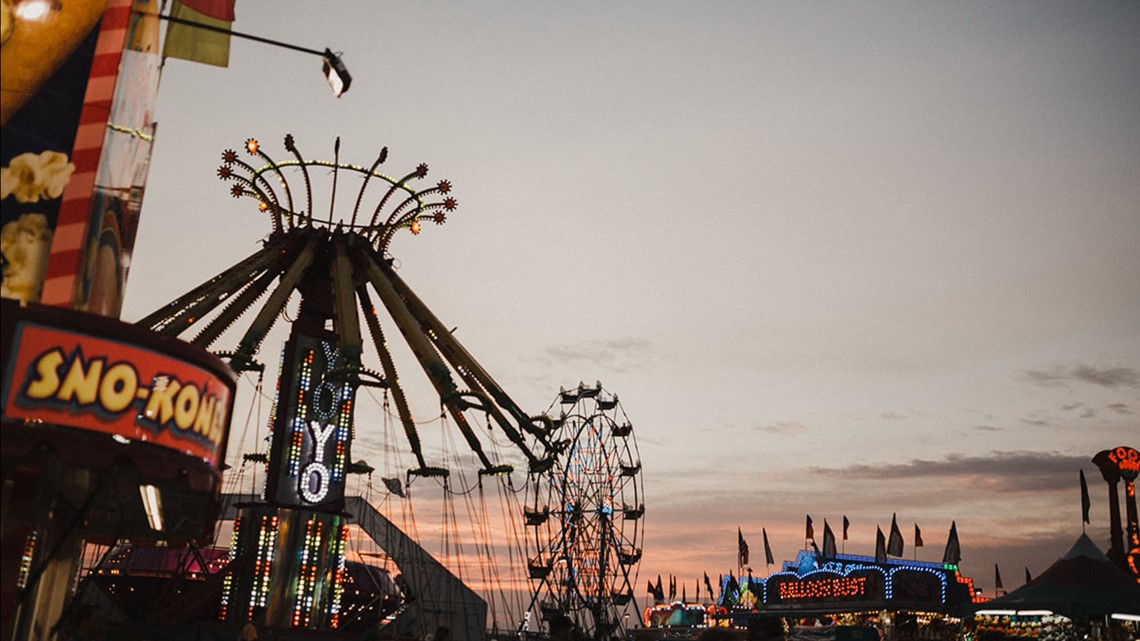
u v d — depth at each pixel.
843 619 76.56
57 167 15.76
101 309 17.53
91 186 15.90
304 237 41.94
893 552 87.62
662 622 111.38
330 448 38.38
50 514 17.14
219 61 22.78
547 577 70.19
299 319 39.16
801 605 79.50
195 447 14.81
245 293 41.84
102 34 16.69
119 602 45.94
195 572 47.06
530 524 71.38
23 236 15.23
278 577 36.41
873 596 73.88
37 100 15.77
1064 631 44.94
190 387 14.70
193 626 34.91
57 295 15.27
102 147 16.17
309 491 37.41
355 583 52.44
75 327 13.41
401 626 51.78
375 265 42.50
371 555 54.34
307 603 36.66
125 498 17.45
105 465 13.22
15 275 15.02
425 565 54.28
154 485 16.45
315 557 37.16
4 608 13.95
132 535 19.80
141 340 14.00
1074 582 35.47
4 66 15.55
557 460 44.84
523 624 61.62
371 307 44.44
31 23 15.94
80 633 15.75
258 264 40.75
